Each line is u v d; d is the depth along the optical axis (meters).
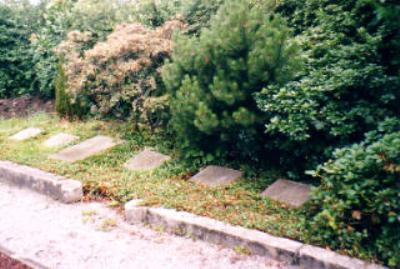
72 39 8.67
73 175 6.01
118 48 7.02
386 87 4.95
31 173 6.05
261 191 5.33
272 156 6.02
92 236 4.56
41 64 10.21
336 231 3.77
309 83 5.23
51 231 4.71
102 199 5.51
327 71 5.30
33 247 4.36
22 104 10.82
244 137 5.85
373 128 4.86
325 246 3.83
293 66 5.43
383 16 4.36
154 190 5.38
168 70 6.30
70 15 9.93
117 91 7.37
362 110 4.86
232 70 5.55
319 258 3.64
